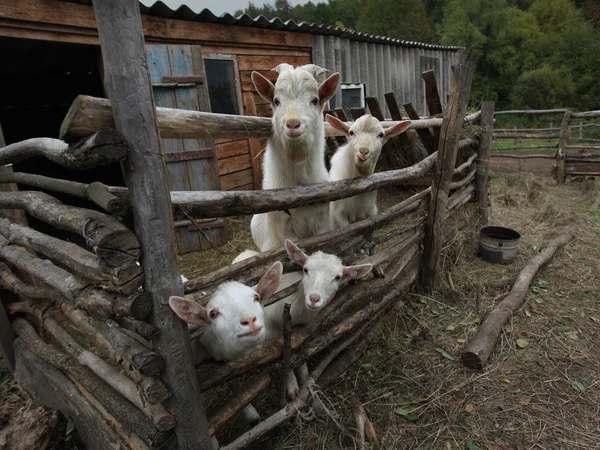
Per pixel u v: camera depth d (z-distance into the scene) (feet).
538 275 14.84
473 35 80.28
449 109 11.89
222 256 17.30
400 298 12.55
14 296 10.66
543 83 70.64
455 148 12.26
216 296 6.40
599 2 90.02
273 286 7.19
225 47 19.60
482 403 8.98
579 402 8.91
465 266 15.65
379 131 10.50
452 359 10.44
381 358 10.53
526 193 25.02
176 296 5.45
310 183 9.29
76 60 19.19
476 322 11.90
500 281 14.17
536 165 37.06
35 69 19.92
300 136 7.76
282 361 7.79
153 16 16.35
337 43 27.07
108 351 7.49
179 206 5.77
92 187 5.02
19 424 9.03
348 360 10.01
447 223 16.72
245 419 8.27
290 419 8.25
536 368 10.01
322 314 9.02
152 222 5.08
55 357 8.67
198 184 18.03
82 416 8.13
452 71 11.60
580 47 75.15
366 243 10.75
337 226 11.93
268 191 7.43
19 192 7.76
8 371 11.62
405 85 36.76
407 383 9.68
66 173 25.71
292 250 8.21
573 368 9.97
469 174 17.89
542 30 84.17
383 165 21.91
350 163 11.57
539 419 8.49
